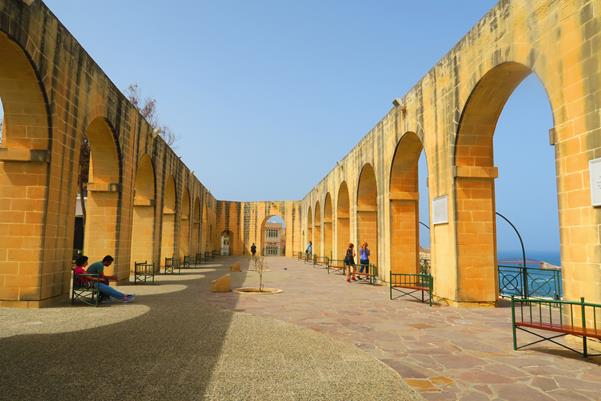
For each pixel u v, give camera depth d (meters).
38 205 9.22
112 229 13.77
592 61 6.09
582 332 5.55
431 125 11.65
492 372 5.12
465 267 10.15
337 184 25.27
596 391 4.50
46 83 9.05
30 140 9.26
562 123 6.64
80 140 10.85
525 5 7.64
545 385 4.68
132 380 4.60
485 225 10.27
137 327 7.34
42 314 8.44
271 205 44.47
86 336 6.62
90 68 11.35
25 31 8.17
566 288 6.51
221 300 10.89
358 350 6.03
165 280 16.22
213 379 4.68
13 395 4.12
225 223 44.22
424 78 12.16
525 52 7.64
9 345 6.01
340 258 25.09
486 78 9.07
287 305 10.19
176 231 23.11
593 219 6.04
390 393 4.35
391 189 15.16
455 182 10.30
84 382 4.52
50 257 9.49
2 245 9.12
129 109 14.62
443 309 9.73
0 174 9.22
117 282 13.73
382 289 13.98
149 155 17.39
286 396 4.21
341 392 4.35
